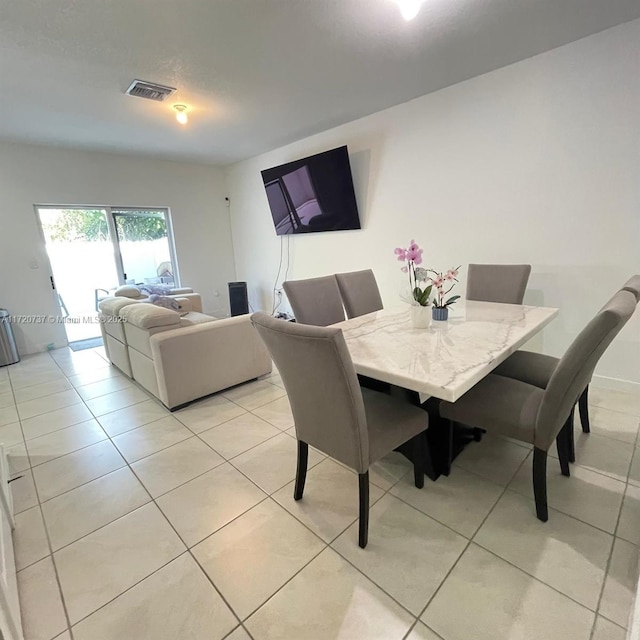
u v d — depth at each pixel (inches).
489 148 113.6
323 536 58.5
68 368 148.6
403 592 48.5
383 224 149.4
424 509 63.0
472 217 121.5
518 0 75.6
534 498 62.9
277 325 50.6
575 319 105.4
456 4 76.1
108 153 184.4
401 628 44.1
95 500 69.0
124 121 136.9
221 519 63.2
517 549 54.0
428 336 70.8
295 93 117.8
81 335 191.5
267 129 154.3
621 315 47.4
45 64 93.2
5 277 163.8
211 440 88.9
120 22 77.3
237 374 117.3
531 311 87.4
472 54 97.7
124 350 127.3
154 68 97.7
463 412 63.9
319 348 47.0
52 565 54.9
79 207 182.4
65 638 44.6
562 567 50.7
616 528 56.9
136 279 206.1
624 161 91.4
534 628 43.3
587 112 94.7
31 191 165.9
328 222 167.2
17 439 92.4
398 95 124.4
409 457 71.3
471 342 65.9
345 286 105.3
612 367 102.6
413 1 67.6
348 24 81.4
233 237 239.1
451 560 52.8
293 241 195.0
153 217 208.8
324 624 45.0
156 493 70.5
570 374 51.9
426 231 135.1
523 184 108.6
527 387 65.7
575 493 64.6
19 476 77.0
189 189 217.3
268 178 182.9
